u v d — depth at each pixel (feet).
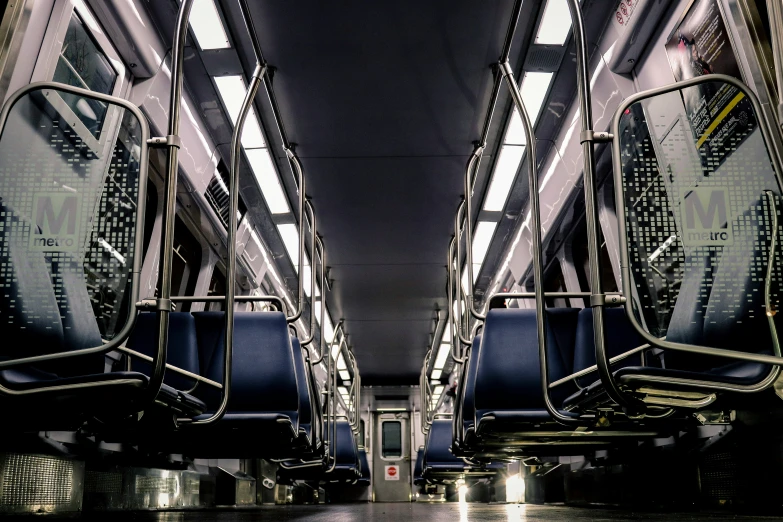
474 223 24.57
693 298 7.54
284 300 15.60
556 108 17.06
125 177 7.73
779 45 8.79
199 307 20.54
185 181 16.89
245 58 15.51
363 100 17.38
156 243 16.19
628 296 7.19
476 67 16.06
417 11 14.16
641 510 13.64
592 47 14.66
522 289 25.31
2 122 7.64
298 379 15.88
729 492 11.81
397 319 37.32
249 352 12.98
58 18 10.45
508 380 13.15
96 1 11.55
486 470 29.76
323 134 18.92
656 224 7.61
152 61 13.65
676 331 7.45
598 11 13.76
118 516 11.93
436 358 44.42
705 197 7.71
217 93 16.53
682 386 7.64
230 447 14.80
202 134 17.37
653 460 15.11
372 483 55.62
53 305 7.54
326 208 23.65
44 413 8.26
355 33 14.85
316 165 20.67
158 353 7.31
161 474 17.29
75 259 7.57
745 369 8.17
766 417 10.57
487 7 14.03
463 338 15.69
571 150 17.22
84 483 12.79
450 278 18.76
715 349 7.12
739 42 9.97
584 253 21.20
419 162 20.61
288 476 33.09
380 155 20.16
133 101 13.78
